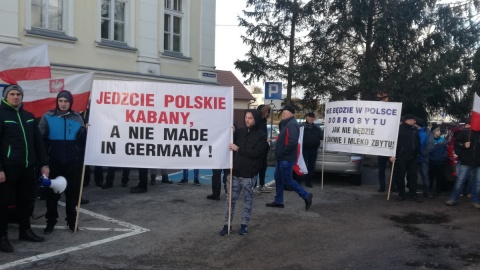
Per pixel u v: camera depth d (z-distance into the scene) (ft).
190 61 53.52
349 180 40.60
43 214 24.59
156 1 48.49
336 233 22.68
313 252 19.65
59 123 20.40
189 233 21.93
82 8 41.68
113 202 28.27
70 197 21.15
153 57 48.34
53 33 39.50
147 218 24.57
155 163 21.71
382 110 32.58
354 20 55.21
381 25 53.11
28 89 25.31
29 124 18.93
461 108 58.44
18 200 19.44
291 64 59.82
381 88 55.26
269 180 41.14
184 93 21.81
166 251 19.27
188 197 30.37
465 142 29.48
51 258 17.94
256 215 25.90
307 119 35.83
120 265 17.53
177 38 52.70
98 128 21.44
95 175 33.60
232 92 22.24
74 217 21.56
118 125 21.52
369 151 32.94
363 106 33.17
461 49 55.93
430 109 60.85
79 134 20.94
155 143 21.70
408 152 31.32
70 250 18.95
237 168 21.66
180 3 52.75
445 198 33.14
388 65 57.62
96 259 18.06
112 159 21.52
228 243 20.54
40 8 39.04
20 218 19.65
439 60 54.44
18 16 36.78
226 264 17.99
